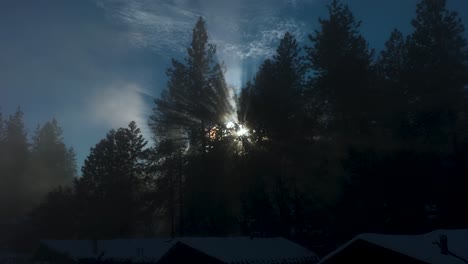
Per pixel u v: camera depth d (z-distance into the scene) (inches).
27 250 2381.9
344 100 1537.9
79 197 2383.1
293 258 1037.8
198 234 1766.7
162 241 1519.4
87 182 2409.0
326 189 1330.0
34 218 2459.4
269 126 1664.6
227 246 986.7
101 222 2297.0
